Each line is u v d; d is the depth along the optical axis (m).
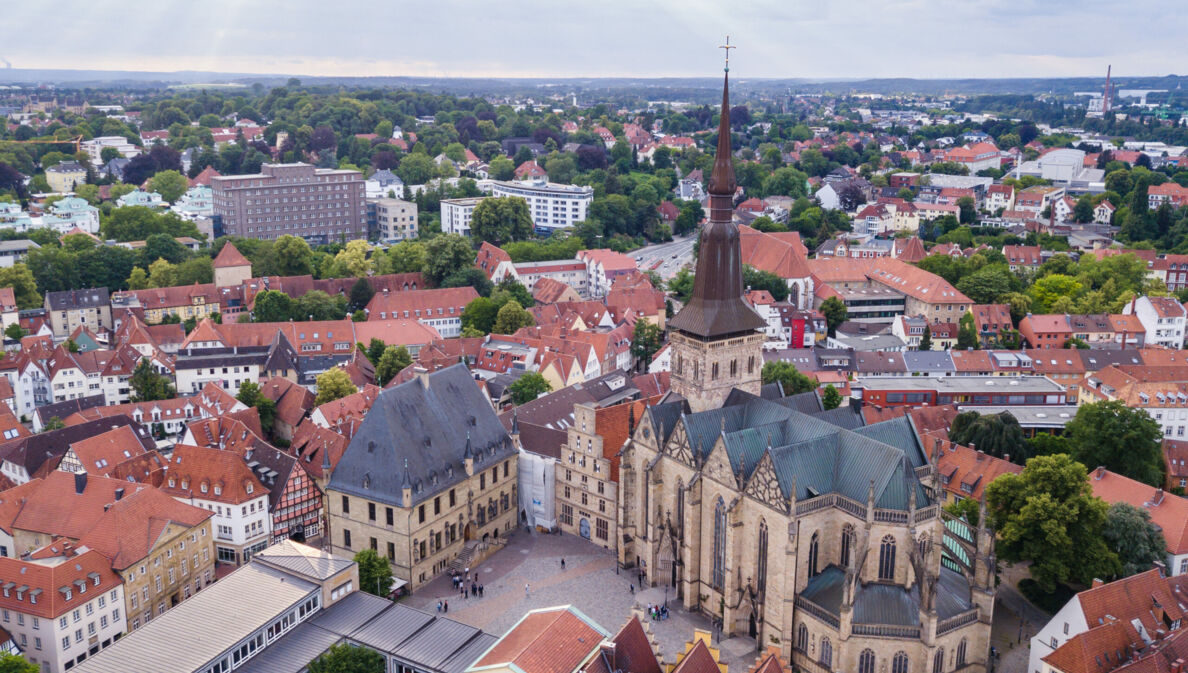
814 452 124.25
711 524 132.38
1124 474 168.62
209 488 157.38
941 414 197.00
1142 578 123.88
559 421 188.12
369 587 135.88
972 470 167.75
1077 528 136.25
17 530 146.38
